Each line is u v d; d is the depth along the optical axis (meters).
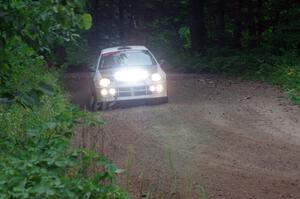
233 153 10.79
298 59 24.00
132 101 16.39
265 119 14.27
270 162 10.12
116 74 16.41
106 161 5.71
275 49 27.77
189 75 26.67
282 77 20.98
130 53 17.47
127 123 13.88
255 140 11.88
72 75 28.42
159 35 43.66
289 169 9.65
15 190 4.57
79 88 23.36
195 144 11.56
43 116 10.07
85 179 5.73
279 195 8.16
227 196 8.09
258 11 34.81
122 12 44.06
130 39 44.47
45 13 5.53
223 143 11.63
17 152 5.91
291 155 10.61
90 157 5.73
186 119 14.32
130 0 43.75
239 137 12.18
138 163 9.80
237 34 36.44
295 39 27.58
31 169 5.13
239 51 31.06
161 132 12.77
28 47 5.94
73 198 4.82
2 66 5.70
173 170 8.70
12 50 5.86
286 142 11.72
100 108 16.30
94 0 42.78
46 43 5.89
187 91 20.52
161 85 16.66
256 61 25.72
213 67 27.72
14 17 5.47
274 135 12.41
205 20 40.09
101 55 17.61
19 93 5.59
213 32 39.94
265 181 8.90
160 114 15.07
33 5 5.50
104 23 44.78
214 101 17.53
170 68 30.00
